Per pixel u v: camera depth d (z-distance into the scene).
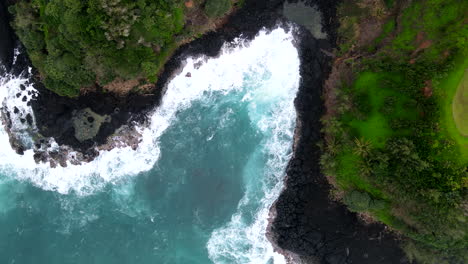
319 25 56.62
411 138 50.69
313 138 57.28
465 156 48.78
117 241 59.34
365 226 56.38
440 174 48.69
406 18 51.69
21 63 59.19
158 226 59.62
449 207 48.56
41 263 58.97
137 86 57.44
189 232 59.50
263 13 57.16
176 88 58.94
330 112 56.38
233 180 59.91
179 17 53.38
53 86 55.19
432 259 52.59
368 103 53.59
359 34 54.94
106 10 46.53
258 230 58.81
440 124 49.28
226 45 58.19
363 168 52.72
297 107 58.19
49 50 51.47
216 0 51.78
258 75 59.19
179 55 57.81
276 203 58.47
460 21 48.28
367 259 56.28
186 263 58.97
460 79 48.56
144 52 52.91
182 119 59.78
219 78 59.19
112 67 52.50
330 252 56.78
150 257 58.94
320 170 57.03
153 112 59.25
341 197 56.78
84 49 50.31
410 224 52.66
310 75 57.34
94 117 58.78
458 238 49.66
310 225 57.03
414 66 50.47
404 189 50.84
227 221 59.38
